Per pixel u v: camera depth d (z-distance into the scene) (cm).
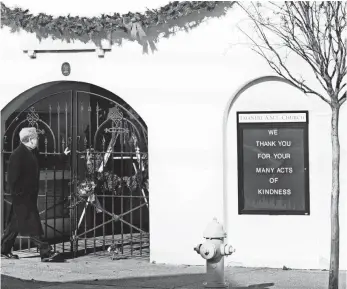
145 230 1530
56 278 1148
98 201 1343
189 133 1234
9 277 1158
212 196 1223
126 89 1268
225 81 1214
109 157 1370
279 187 1200
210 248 974
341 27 1002
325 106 1173
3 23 1330
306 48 1138
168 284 1092
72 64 1298
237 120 1213
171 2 1221
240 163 1213
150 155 1254
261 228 1206
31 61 1322
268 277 1125
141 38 1256
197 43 1227
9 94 1336
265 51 1187
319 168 1180
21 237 1379
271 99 1198
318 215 1184
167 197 1245
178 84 1238
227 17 1209
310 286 1059
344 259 1164
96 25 1263
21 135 1262
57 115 1414
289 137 1194
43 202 1436
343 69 977
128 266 1235
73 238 1330
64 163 1360
